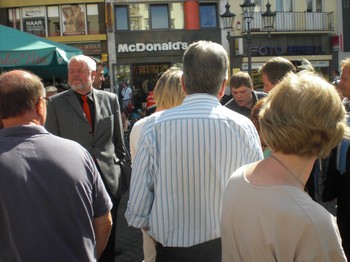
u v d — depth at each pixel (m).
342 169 2.59
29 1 18.52
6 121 1.76
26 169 1.62
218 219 1.94
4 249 1.60
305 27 20.64
